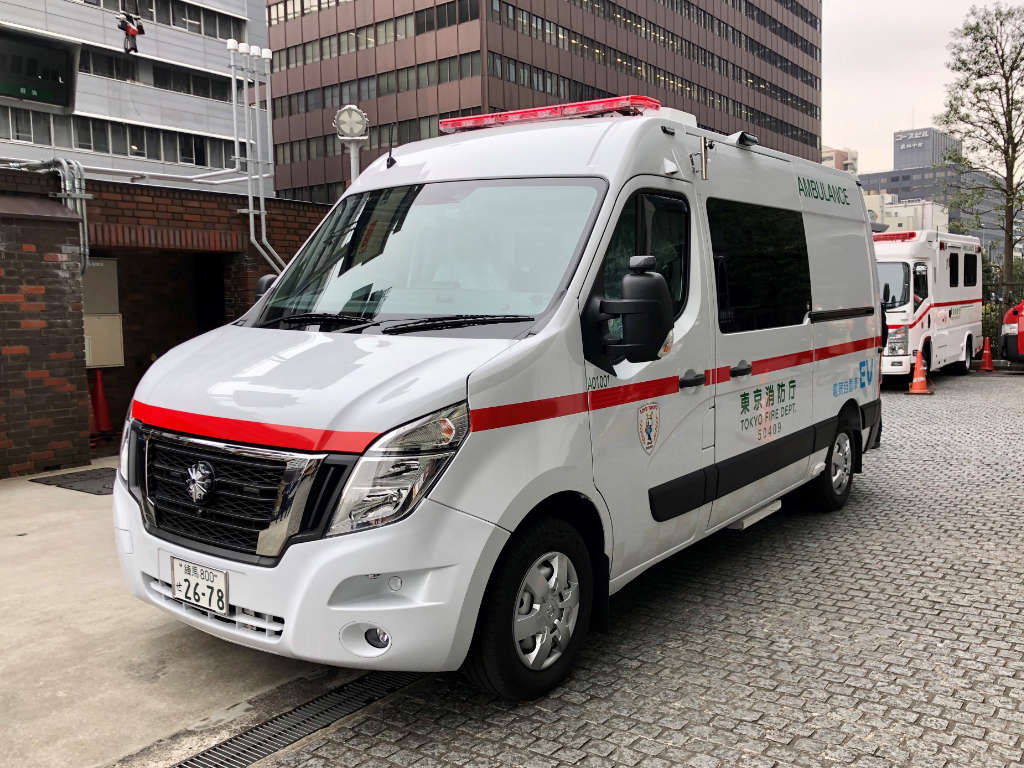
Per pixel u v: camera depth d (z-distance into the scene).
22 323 7.90
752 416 5.05
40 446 8.10
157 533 3.47
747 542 5.93
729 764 3.11
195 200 9.75
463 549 3.13
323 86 65.44
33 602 4.79
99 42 46.09
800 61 93.69
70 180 8.21
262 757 3.22
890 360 14.53
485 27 56.06
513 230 3.94
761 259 5.18
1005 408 12.45
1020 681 3.75
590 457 3.68
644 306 3.50
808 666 3.92
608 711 3.52
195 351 3.88
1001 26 23.86
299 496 3.05
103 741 3.34
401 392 3.12
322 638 3.05
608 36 65.38
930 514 6.61
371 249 4.24
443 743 3.29
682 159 4.43
